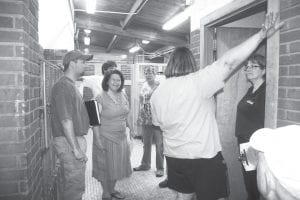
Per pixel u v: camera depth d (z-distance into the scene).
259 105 2.37
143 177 4.02
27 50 1.68
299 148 0.98
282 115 1.80
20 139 1.61
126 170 3.14
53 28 3.74
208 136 1.71
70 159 2.22
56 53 3.72
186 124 1.69
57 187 2.97
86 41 11.87
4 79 1.58
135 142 6.25
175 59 1.80
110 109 2.97
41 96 2.17
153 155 5.16
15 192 1.62
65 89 2.16
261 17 3.08
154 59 14.35
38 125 2.05
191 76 1.73
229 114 3.08
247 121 2.45
